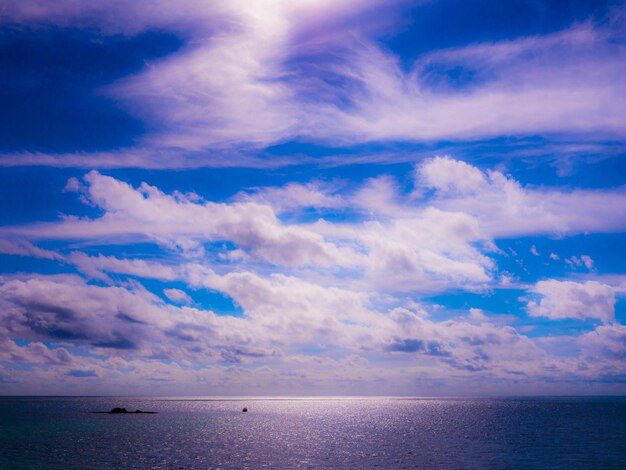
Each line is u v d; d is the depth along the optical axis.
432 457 80.25
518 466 70.69
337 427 144.50
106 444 97.06
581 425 145.38
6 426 140.25
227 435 117.69
